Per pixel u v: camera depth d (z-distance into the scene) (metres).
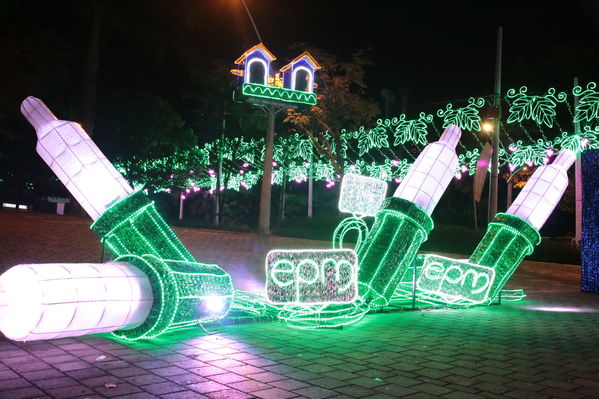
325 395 4.48
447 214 32.03
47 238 16.34
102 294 5.39
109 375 4.80
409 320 8.16
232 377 4.88
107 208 6.90
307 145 29.56
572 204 25.84
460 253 21.42
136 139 32.22
